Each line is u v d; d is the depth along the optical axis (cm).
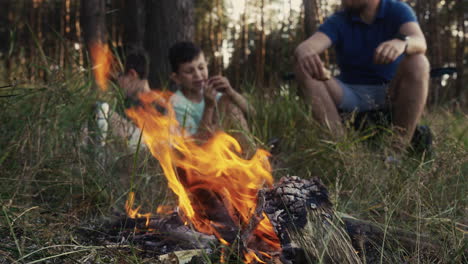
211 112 270
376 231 155
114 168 222
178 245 155
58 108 230
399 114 271
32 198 194
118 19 537
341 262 128
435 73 291
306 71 266
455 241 140
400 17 293
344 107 300
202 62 290
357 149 236
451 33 754
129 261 139
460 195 185
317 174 236
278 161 256
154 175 211
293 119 304
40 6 691
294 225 136
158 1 392
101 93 268
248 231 139
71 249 146
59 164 214
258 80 408
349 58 308
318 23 477
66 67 267
